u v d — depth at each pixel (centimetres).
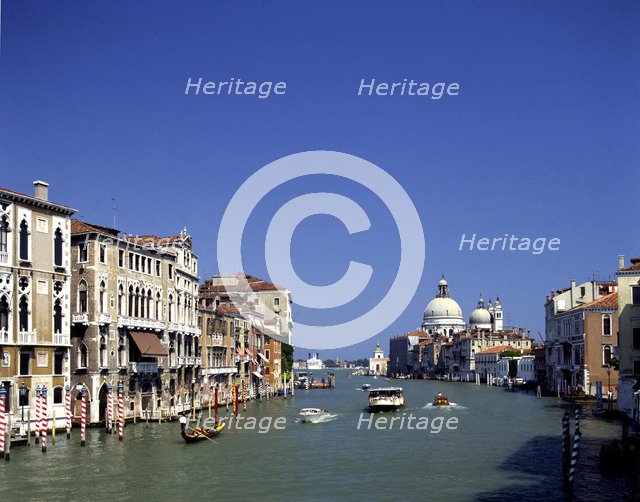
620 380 6831
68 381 5550
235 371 9038
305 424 6844
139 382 6384
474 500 3519
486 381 19475
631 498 3494
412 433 6072
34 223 5319
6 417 4412
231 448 5028
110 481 3853
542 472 4181
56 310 5509
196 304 7706
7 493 3566
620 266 7169
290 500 3522
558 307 11175
